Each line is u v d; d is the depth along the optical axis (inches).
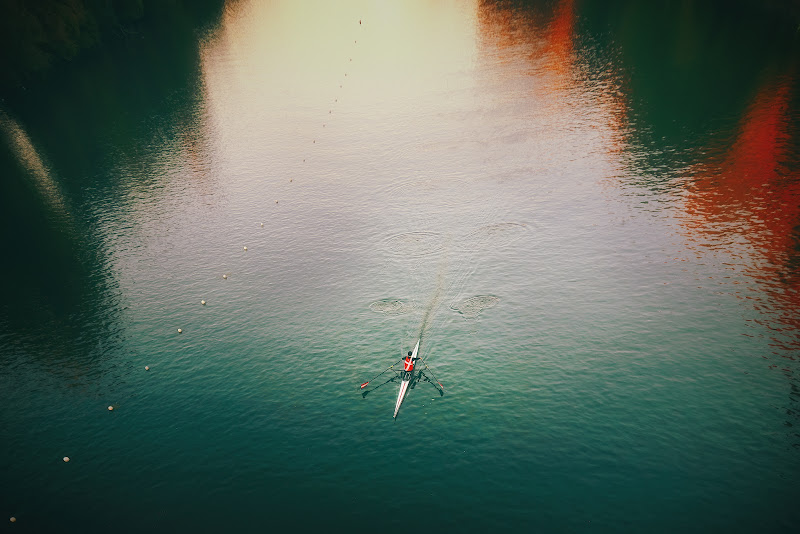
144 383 1787.6
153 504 1397.6
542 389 1627.7
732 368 1619.1
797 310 1785.2
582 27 5162.4
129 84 4640.8
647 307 1888.5
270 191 3004.4
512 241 2330.2
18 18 4264.3
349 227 2588.6
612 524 1252.5
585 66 4215.1
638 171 2731.3
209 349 1910.7
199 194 3019.2
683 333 1764.3
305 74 4859.7
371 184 2974.9
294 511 1346.0
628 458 1402.6
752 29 4252.0
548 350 1766.7
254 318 2042.3
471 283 2110.0
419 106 3961.6
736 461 1363.2
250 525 1321.4
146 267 2418.8
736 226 2218.3
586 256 2181.3
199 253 2493.8
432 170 3038.9
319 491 1392.7
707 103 3289.9
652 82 3722.9
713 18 4650.6
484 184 2819.9
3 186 3174.2
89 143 3663.9
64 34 4704.7
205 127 3875.5
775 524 1220.5
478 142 3302.2
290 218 2721.5
